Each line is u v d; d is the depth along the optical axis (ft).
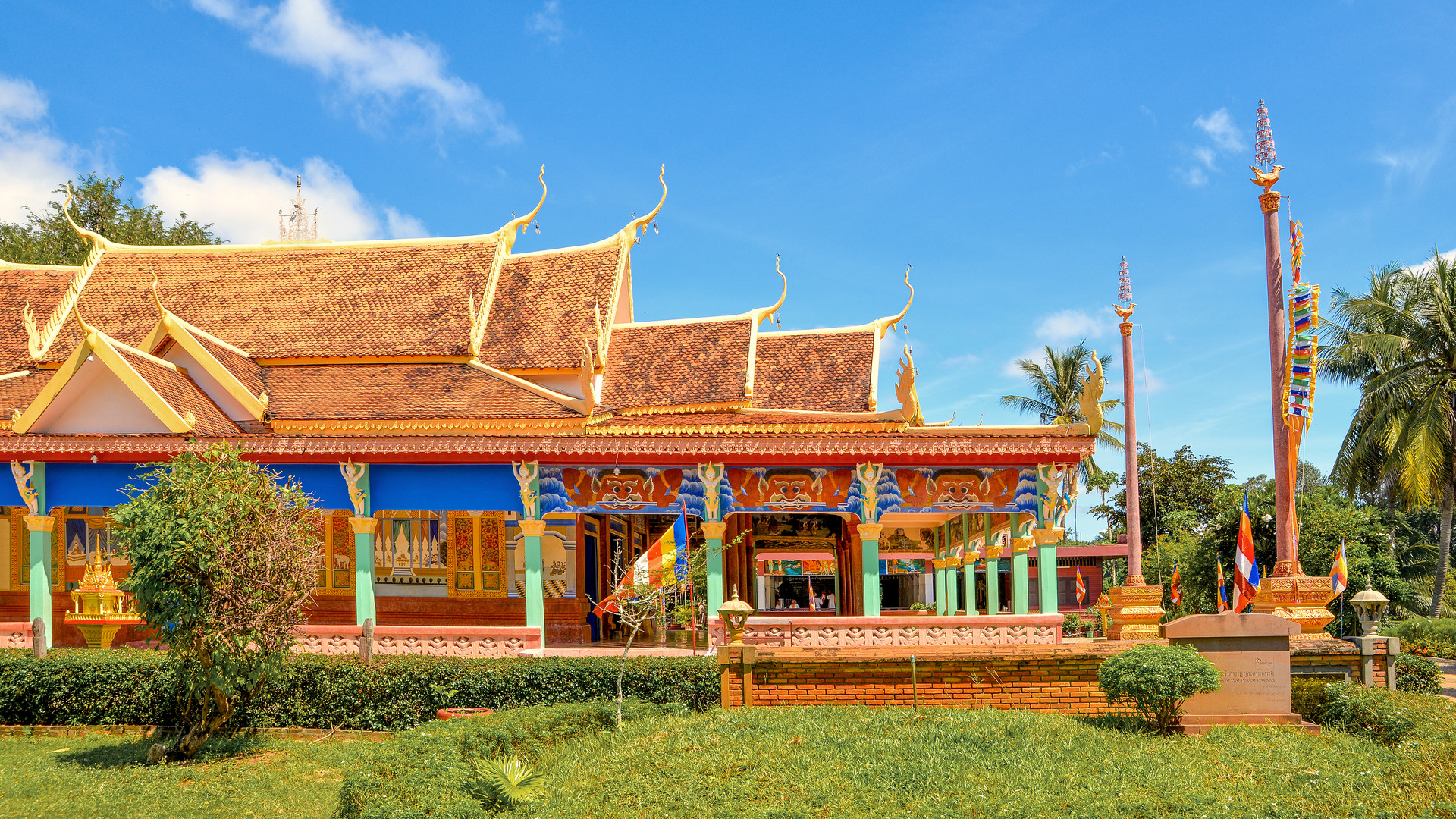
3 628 63.72
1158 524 184.75
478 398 76.95
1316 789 31.24
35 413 64.90
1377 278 112.47
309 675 54.24
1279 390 60.85
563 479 64.85
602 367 85.15
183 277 93.76
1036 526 65.21
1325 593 56.90
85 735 53.31
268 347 85.97
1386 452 104.99
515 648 61.31
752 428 74.33
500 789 33.17
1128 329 85.35
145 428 66.95
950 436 63.52
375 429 72.54
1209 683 38.47
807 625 61.77
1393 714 38.45
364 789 32.42
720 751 37.73
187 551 44.01
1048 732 38.91
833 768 34.83
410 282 92.53
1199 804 29.53
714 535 64.34
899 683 46.42
